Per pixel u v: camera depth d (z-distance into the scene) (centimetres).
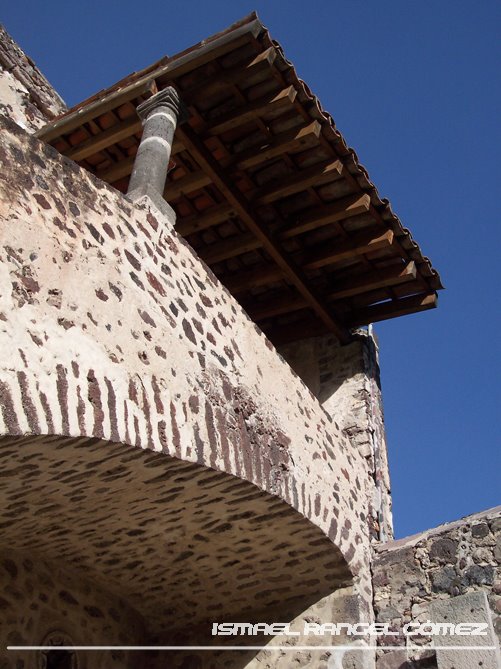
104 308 472
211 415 543
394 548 709
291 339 988
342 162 773
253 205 814
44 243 445
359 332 982
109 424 438
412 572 681
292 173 795
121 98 740
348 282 913
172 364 518
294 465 638
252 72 697
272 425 625
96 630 694
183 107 721
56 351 419
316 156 777
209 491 564
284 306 944
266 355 663
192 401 526
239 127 753
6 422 370
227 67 708
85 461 478
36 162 467
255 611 715
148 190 613
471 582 641
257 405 612
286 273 880
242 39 679
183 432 504
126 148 801
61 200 476
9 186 436
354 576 681
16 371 386
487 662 583
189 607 732
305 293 902
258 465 580
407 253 870
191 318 566
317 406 739
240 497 580
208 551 659
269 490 583
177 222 856
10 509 559
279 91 717
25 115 990
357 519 732
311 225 831
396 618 664
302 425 684
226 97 729
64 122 779
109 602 720
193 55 699
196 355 552
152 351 502
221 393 566
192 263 601
